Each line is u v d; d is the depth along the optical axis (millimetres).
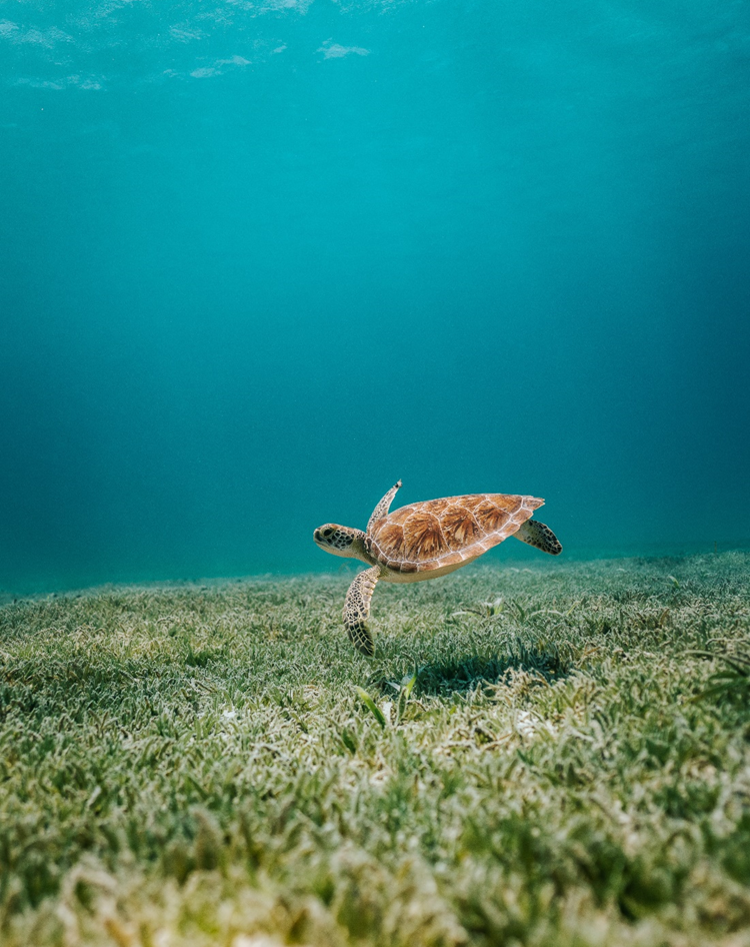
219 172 48000
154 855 2273
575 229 64125
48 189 46031
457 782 2768
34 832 2490
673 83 34844
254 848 2180
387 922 1659
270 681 5020
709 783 2500
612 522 55125
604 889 1873
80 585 22141
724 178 48625
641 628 5469
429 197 56938
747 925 1638
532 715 3682
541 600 7863
